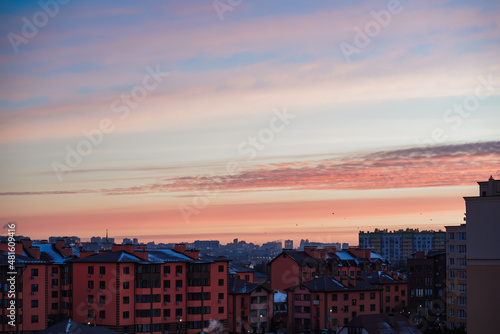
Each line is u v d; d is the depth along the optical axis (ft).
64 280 505.25
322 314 579.07
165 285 497.46
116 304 471.21
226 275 529.04
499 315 260.01
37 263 482.28
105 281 476.13
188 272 508.94
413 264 647.97
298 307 593.83
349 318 593.83
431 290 635.25
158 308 488.85
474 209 267.80
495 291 261.85
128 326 474.90
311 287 588.91
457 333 508.12
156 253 517.14
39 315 479.41
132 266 481.46
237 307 557.74
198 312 507.71
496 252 262.67
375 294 618.85
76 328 352.49
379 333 443.73
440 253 637.30
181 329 500.74
